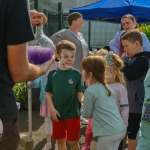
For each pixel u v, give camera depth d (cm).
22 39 141
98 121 296
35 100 639
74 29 521
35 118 581
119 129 295
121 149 363
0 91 142
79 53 512
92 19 800
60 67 356
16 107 150
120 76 332
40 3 873
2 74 143
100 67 304
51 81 355
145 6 658
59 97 347
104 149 294
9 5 139
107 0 738
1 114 142
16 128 152
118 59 333
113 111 299
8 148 149
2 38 142
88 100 298
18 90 640
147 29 993
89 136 382
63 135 355
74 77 351
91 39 1395
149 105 238
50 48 192
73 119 348
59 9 906
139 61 344
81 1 1465
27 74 150
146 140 240
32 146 408
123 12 666
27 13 142
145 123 239
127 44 353
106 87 303
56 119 348
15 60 143
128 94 352
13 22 140
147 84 244
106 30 1394
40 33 207
